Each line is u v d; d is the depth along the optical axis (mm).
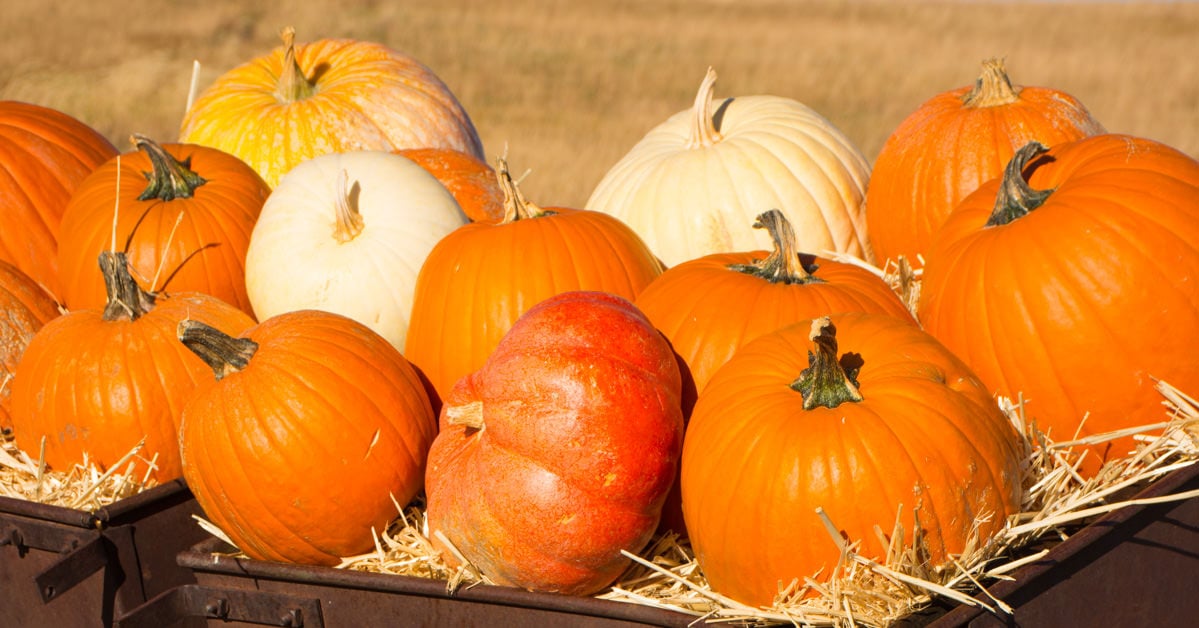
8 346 3885
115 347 3350
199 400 2984
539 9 33688
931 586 2387
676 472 2734
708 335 2961
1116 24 29500
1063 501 2812
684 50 24281
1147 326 2893
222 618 2902
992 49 23391
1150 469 2926
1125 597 2695
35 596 3287
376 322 3557
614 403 2582
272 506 2877
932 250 3373
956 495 2436
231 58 20188
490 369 2699
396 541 2967
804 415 2514
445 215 3707
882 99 17344
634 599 2695
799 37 26781
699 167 4047
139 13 27828
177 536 3256
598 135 14188
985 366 3090
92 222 4008
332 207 3650
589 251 3303
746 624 2506
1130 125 14484
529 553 2613
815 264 3248
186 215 3979
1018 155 3154
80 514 3059
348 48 5055
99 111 15453
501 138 13773
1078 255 2936
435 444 2904
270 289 3619
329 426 2875
